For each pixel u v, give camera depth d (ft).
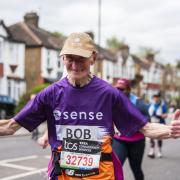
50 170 11.84
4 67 114.62
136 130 11.51
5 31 114.83
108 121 11.40
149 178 29.37
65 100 11.43
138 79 33.81
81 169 11.35
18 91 119.03
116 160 11.72
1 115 102.47
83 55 10.94
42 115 11.83
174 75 277.03
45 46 127.75
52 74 131.54
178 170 32.86
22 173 30.22
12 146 49.06
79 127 11.39
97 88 11.39
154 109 41.34
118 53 180.65
